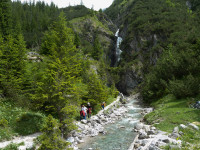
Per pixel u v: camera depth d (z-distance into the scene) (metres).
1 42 20.11
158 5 100.06
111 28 129.38
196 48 29.27
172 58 33.16
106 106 28.56
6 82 16.39
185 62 28.36
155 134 11.56
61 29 19.05
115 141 12.77
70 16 124.06
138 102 41.91
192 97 19.84
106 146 11.70
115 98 41.06
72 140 12.38
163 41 70.56
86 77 29.86
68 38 19.02
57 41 18.31
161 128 12.78
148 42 74.56
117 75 68.38
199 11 91.50
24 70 20.66
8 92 16.45
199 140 8.30
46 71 15.37
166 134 10.63
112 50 102.12
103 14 135.50
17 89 17.41
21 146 9.61
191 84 20.67
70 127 12.62
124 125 18.02
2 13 43.59
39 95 13.47
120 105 34.12
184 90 20.88
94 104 23.44
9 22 44.50
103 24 124.12
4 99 15.48
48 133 8.63
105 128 16.80
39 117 14.86
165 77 30.92
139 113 25.53
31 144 10.02
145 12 94.81
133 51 80.31
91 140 13.07
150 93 32.72
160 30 72.94
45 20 96.69
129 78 68.81
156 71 36.97
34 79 18.64
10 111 14.03
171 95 25.75
